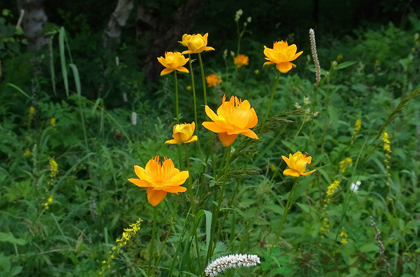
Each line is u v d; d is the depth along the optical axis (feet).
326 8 39.29
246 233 8.05
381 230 9.68
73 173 12.58
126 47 24.53
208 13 35.70
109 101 18.89
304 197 10.55
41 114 16.01
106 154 11.38
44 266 8.94
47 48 20.24
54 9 34.32
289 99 15.81
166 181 5.03
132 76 20.71
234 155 6.33
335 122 11.59
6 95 16.83
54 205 10.87
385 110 14.55
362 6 39.01
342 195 11.28
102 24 33.68
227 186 10.83
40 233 9.19
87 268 8.36
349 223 9.63
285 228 9.61
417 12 36.27
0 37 17.58
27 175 12.69
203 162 6.83
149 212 9.81
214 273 5.03
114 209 10.55
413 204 11.18
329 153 13.60
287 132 14.01
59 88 19.19
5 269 7.97
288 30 36.27
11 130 16.03
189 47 6.89
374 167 12.95
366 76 19.90
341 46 28.12
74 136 14.78
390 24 27.32
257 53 26.58
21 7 21.99
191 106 18.49
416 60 22.53
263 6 36.96
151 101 19.76
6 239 7.86
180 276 6.34
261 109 15.34
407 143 13.85
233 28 35.47
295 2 38.09
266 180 9.93
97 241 9.95
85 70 19.16
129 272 8.13
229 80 19.88
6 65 17.94
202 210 5.97
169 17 26.66
